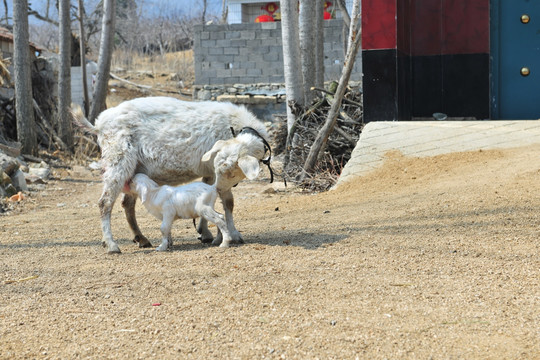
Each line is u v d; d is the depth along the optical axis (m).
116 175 6.77
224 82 30.23
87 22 44.34
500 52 13.05
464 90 13.32
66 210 11.70
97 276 5.90
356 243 6.70
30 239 8.29
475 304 4.64
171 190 6.77
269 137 7.07
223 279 5.54
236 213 9.70
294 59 14.56
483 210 7.65
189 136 6.81
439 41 13.34
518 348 3.90
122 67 46.88
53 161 19.36
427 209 8.06
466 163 10.27
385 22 12.38
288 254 6.34
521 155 10.14
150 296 5.19
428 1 13.27
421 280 5.26
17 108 18.59
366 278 5.38
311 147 12.85
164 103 6.93
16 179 14.13
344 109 14.34
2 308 5.04
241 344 4.12
